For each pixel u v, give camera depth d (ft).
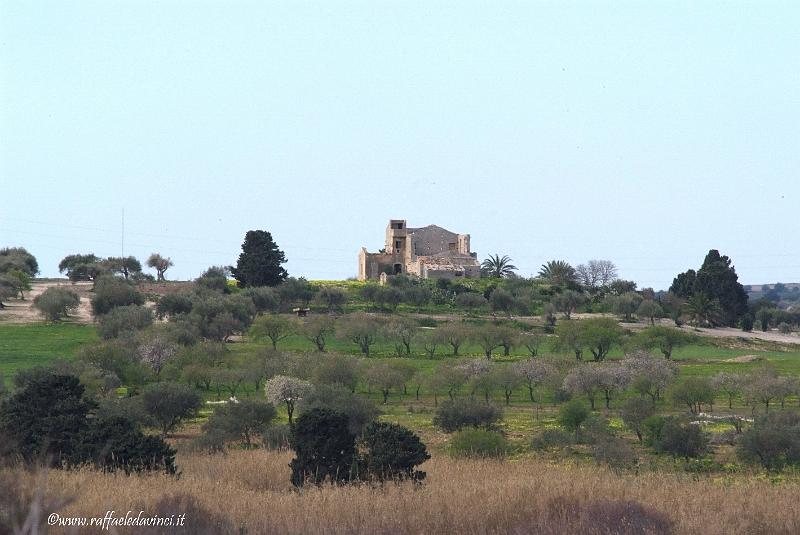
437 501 518.37
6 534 229.45
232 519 458.91
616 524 456.45
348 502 518.37
